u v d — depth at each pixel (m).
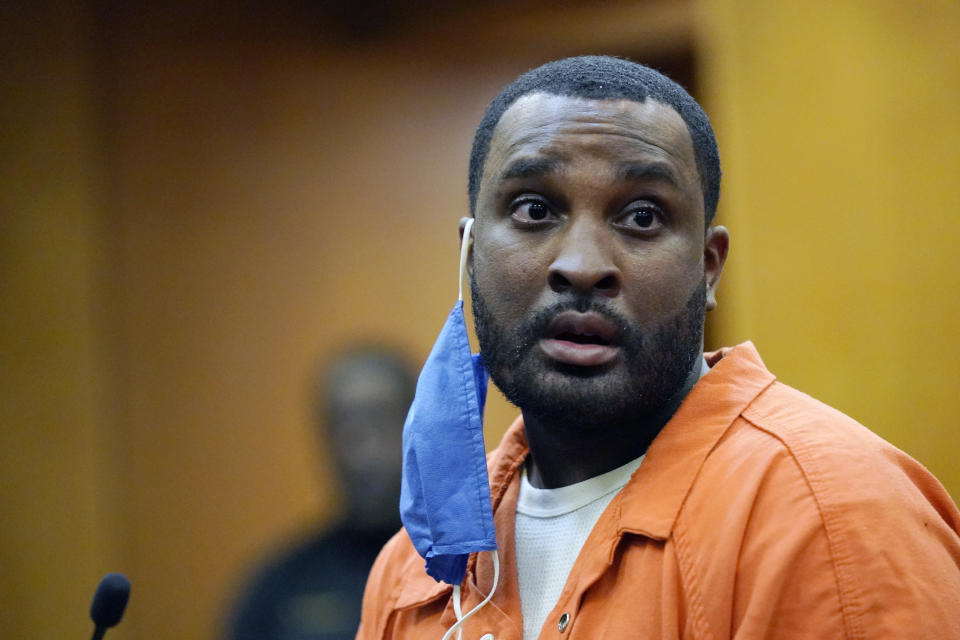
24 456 11.98
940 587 3.34
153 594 12.51
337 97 13.04
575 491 4.11
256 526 12.70
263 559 8.95
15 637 11.77
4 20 12.19
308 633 8.27
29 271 12.13
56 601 11.91
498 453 4.57
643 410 3.85
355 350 9.17
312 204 13.05
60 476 12.05
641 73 4.04
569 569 4.00
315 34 13.05
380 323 12.94
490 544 3.98
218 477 12.78
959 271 9.24
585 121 3.79
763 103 10.05
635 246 3.77
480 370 4.37
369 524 8.61
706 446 3.79
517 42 12.39
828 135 9.74
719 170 4.20
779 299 9.84
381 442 8.70
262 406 12.86
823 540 3.39
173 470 12.73
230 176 13.02
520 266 3.82
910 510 3.47
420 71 12.90
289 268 13.00
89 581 12.02
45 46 12.23
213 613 12.55
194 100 12.95
